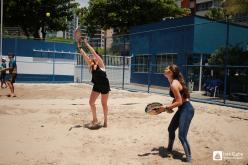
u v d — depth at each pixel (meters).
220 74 21.00
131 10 38.56
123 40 29.28
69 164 5.57
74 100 14.42
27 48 27.30
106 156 6.10
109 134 7.79
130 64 28.98
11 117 9.67
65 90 19.61
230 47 21.64
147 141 7.25
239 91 18.88
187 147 5.82
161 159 5.98
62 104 12.93
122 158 6.00
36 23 39.69
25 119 9.41
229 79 19.44
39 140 7.12
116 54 28.88
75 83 26.95
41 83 26.22
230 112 12.34
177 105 5.68
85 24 41.00
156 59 27.19
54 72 28.00
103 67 8.38
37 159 5.79
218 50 22.03
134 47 29.45
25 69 27.23
